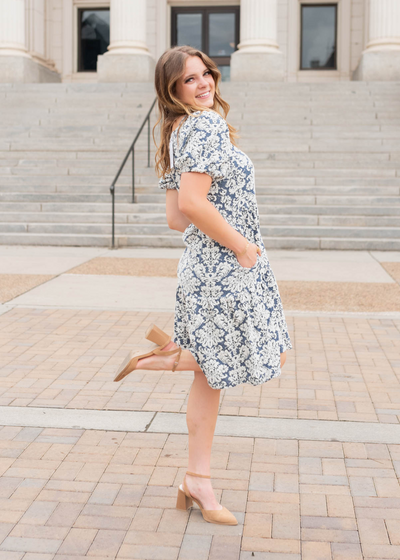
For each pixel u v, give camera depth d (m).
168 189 2.72
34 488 2.96
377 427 3.63
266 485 3.00
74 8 23.12
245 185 2.51
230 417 3.77
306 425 3.66
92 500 2.86
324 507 2.81
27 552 2.48
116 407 3.91
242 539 2.58
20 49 19.50
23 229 11.41
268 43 18.58
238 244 2.44
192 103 2.51
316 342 5.31
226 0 22.64
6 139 14.84
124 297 6.97
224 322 2.53
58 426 3.64
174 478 3.06
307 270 8.78
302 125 15.13
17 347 5.13
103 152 14.32
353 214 11.59
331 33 22.70
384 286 7.63
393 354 4.98
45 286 7.52
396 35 18.36
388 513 2.76
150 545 2.53
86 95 16.67
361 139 14.49
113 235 10.77
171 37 23.22
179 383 4.35
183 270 2.58
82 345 5.20
